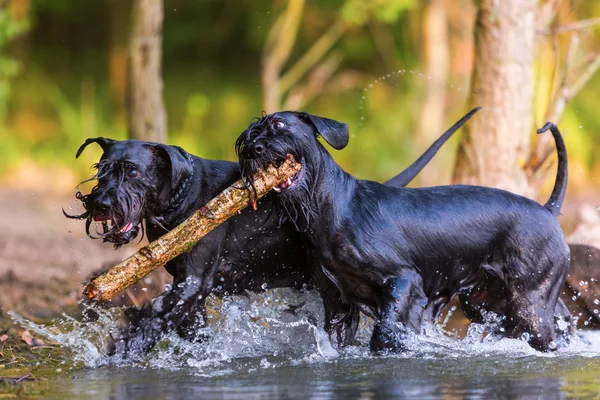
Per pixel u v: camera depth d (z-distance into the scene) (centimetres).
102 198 1014
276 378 982
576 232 1488
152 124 1789
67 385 969
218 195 1055
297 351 1137
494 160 1515
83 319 1342
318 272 1119
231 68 4050
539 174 1545
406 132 3359
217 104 3775
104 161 1041
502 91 1512
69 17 4194
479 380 957
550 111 1600
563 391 903
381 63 3881
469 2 3609
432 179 2905
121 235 1041
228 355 1123
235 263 1142
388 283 1091
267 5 3975
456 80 3553
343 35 3875
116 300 1370
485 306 1191
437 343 1134
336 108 3681
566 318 1198
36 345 1187
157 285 1431
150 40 1781
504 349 1127
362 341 1223
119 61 3738
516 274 1135
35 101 3825
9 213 2486
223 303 1202
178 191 1084
